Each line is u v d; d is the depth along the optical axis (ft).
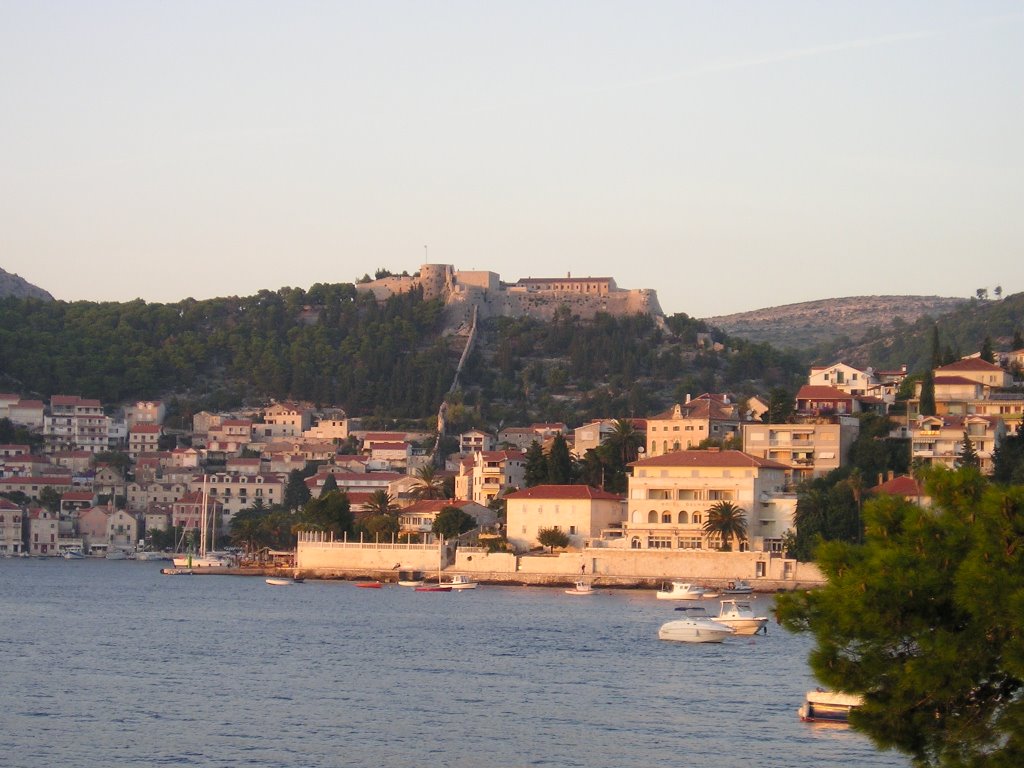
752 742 478.18
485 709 542.98
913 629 206.39
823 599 211.41
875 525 215.51
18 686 595.47
